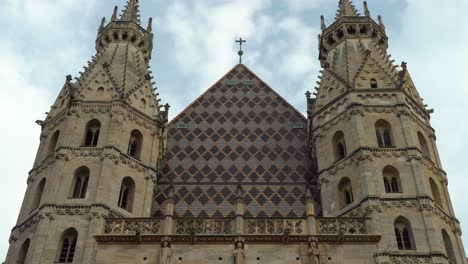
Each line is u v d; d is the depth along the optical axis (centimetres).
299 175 5866
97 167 5122
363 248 4591
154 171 5453
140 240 4612
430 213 4750
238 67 7731
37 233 4622
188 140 6384
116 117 5491
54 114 5841
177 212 5325
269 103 7019
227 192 5603
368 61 6059
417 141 5412
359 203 4906
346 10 6969
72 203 4831
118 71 6091
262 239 4612
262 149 6259
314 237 4606
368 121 5494
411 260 4503
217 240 4612
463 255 4856
